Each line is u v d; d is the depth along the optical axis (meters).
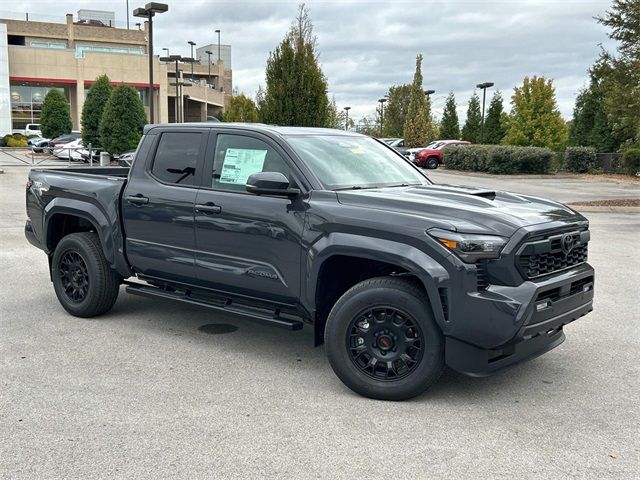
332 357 4.57
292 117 23.16
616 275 8.74
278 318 5.09
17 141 52.59
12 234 11.58
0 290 7.58
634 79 23.17
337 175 5.10
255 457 3.61
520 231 4.16
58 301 7.13
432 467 3.51
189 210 5.46
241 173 5.29
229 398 4.47
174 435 3.87
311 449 3.71
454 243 4.14
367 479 3.38
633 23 22.91
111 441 3.79
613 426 4.07
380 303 4.40
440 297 4.17
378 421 4.11
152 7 25.17
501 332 4.06
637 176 30.48
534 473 3.45
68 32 74.31
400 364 4.42
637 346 5.73
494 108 53.00
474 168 32.72
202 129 5.63
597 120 39.75
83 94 63.12
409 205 4.48
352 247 4.48
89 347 5.57
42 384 4.68
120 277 6.43
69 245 6.38
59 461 3.54
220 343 5.75
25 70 60.81
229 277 5.25
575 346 5.73
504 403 4.43
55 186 6.58
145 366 5.11
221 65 95.56
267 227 4.98
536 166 31.16
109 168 7.35
